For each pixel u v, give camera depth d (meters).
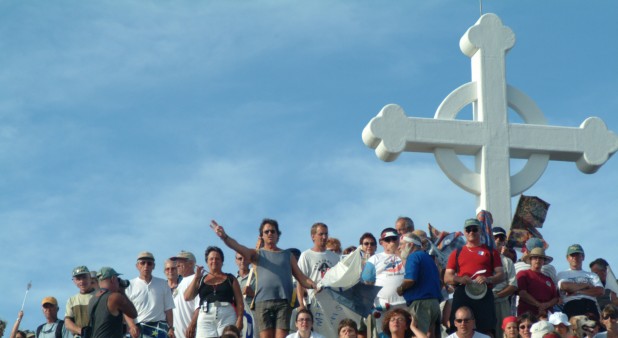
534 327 21.64
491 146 26.67
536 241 24.23
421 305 22.42
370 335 23.28
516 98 27.08
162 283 24.30
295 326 24.08
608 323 23.25
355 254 23.28
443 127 26.59
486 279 22.59
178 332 24.42
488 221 24.38
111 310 22.14
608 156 27.08
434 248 24.44
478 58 27.17
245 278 24.39
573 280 24.22
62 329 24.89
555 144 26.91
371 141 26.55
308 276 24.09
